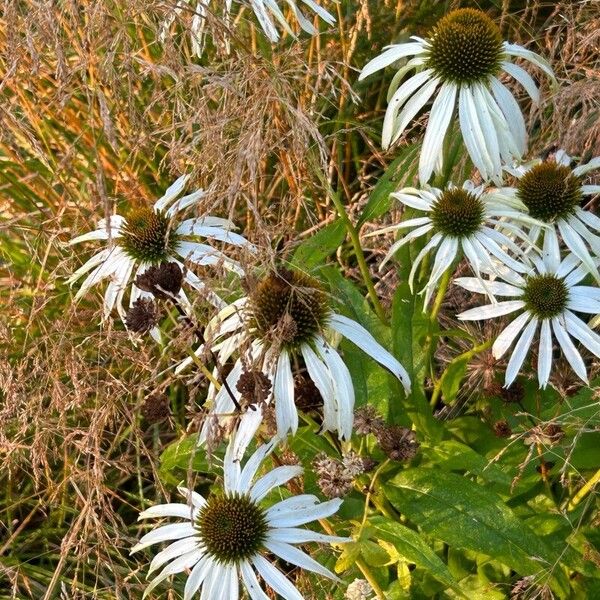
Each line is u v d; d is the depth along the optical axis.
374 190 0.70
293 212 0.84
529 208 0.64
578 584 0.62
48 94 0.87
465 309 0.76
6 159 0.90
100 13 0.69
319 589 0.62
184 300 0.56
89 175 0.88
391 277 0.81
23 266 0.89
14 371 0.76
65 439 0.68
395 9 0.92
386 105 0.92
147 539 0.57
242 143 0.60
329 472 0.56
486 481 0.64
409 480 0.60
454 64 0.63
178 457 0.64
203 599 0.55
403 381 0.57
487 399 0.68
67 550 0.65
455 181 0.71
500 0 0.94
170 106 0.82
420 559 0.56
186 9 0.66
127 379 0.78
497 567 0.63
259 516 0.56
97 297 0.82
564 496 0.66
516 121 0.64
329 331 0.57
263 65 0.64
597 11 0.87
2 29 0.82
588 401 0.64
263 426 0.62
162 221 0.62
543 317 0.62
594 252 0.64
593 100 0.77
